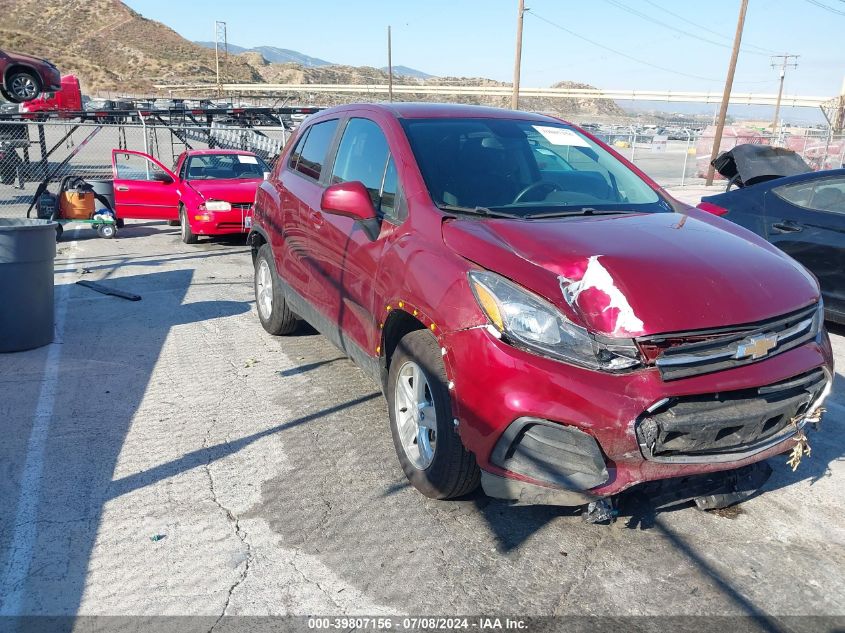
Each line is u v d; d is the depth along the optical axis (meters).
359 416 4.63
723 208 7.60
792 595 2.92
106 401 4.83
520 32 34.44
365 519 3.44
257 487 3.73
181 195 11.91
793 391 3.11
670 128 60.44
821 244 6.71
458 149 4.13
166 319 6.92
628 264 3.01
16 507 3.48
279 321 6.02
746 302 2.97
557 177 4.18
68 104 26.61
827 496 3.70
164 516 3.44
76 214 12.13
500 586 2.96
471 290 3.11
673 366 2.83
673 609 2.83
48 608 2.79
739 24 27.55
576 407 2.81
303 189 5.19
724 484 3.35
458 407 3.13
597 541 3.29
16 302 5.68
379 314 3.79
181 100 28.16
